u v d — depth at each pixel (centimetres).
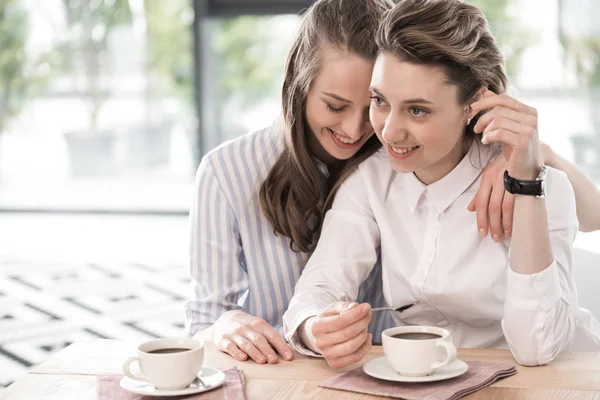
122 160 661
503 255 173
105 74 650
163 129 648
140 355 133
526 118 147
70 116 661
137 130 653
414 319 185
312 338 153
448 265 176
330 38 177
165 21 633
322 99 180
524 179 150
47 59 656
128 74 647
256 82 624
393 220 183
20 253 568
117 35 644
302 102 187
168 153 652
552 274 149
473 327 182
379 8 182
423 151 162
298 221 197
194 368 133
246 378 142
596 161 559
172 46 635
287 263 204
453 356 134
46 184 676
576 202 186
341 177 191
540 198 150
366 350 145
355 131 180
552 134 561
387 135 159
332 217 187
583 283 202
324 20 180
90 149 664
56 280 502
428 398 128
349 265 180
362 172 188
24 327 416
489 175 169
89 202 674
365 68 175
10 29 655
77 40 650
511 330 148
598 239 245
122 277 505
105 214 673
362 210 186
